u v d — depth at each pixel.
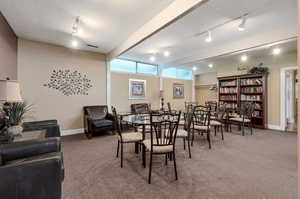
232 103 5.92
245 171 2.26
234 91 5.77
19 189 1.24
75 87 4.53
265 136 4.17
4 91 1.90
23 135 2.20
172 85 7.21
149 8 2.46
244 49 3.70
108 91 5.11
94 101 4.87
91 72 4.81
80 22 2.95
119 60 5.61
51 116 4.16
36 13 2.65
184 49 4.62
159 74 6.64
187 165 2.46
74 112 4.52
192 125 3.56
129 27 3.14
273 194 1.74
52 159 1.36
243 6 2.43
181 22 2.95
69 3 2.36
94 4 2.38
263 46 3.47
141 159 2.70
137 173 2.21
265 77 4.96
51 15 2.71
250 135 4.29
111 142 3.66
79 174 2.19
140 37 3.14
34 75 3.93
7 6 2.45
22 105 2.32
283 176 2.12
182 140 3.82
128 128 4.68
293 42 3.70
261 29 3.24
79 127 4.60
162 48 4.54
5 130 2.08
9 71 3.16
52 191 1.35
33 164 1.28
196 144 3.51
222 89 6.20
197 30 3.30
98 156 2.83
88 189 1.84
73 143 3.58
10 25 3.10
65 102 4.38
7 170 1.20
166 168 2.36
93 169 2.34
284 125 4.82
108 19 2.83
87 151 3.07
